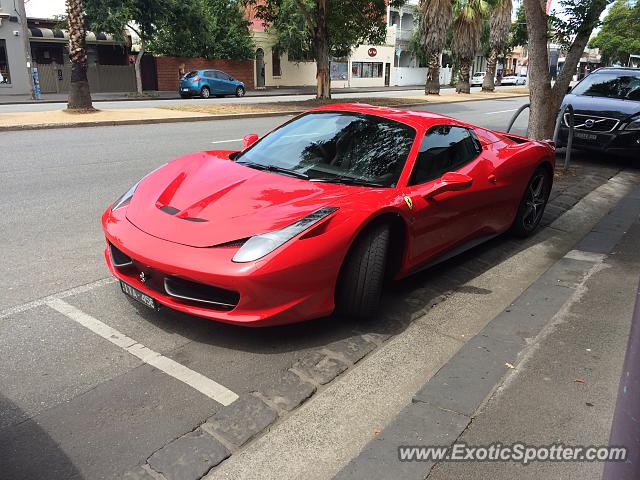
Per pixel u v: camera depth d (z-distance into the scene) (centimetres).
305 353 308
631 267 458
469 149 454
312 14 3111
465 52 3434
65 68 3031
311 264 293
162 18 2917
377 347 321
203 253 289
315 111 459
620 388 130
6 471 211
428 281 427
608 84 992
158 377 279
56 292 373
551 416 255
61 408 251
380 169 377
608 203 696
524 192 508
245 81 3941
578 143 925
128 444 229
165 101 2475
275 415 254
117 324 331
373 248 322
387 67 5362
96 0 2728
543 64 824
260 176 362
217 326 333
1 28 2791
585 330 341
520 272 455
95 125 1386
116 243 318
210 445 231
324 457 229
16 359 289
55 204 606
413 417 254
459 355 309
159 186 361
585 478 218
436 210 380
